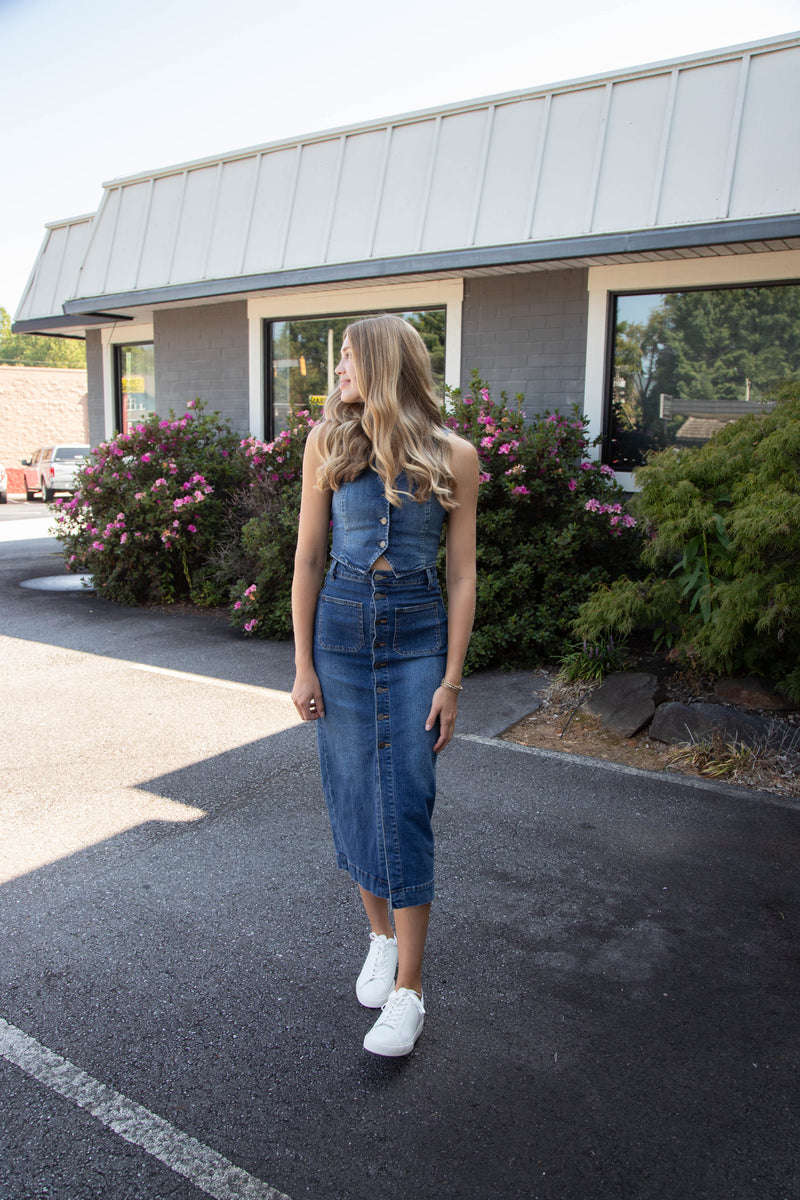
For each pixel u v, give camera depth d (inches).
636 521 225.1
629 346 261.9
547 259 241.6
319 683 85.6
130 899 114.0
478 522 227.8
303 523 85.7
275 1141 74.2
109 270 354.0
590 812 141.2
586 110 239.6
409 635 82.2
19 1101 78.5
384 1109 78.0
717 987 96.2
